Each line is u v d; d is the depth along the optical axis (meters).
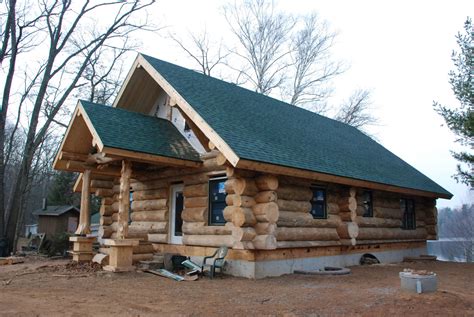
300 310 6.48
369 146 19.67
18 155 33.91
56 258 16.83
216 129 10.24
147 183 13.68
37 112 21.72
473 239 46.31
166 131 12.59
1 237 19.58
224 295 7.80
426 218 18.59
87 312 6.40
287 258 11.13
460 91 15.20
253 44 34.91
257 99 16.33
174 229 12.70
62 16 22.59
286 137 13.03
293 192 11.50
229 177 10.51
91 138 12.40
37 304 6.95
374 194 15.26
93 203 32.84
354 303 6.84
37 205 45.53
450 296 7.21
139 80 13.96
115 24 25.00
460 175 16.00
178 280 9.59
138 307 6.77
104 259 11.62
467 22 15.43
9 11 21.08
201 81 14.16
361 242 13.89
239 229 10.06
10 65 21.08
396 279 9.97
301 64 34.94
